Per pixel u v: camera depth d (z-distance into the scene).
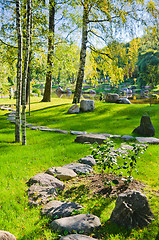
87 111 20.91
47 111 21.78
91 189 6.05
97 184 6.30
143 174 7.02
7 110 24.81
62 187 6.19
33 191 5.72
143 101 37.91
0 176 6.68
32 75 20.41
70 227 4.19
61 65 21.08
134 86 89.75
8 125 16.11
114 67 21.64
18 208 4.98
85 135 11.24
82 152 9.33
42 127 15.12
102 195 5.67
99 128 14.80
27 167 7.60
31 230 4.27
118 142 10.80
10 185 6.06
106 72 25.34
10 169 7.29
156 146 10.20
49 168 7.30
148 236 4.04
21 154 8.99
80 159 8.25
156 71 23.92
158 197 5.48
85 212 4.82
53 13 25.64
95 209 5.01
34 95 46.94
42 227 4.39
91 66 26.38
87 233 4.12
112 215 4.57
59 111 21.48
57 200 5.46
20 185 6.12
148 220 4.51
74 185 6.42
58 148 9.90
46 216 4.74
